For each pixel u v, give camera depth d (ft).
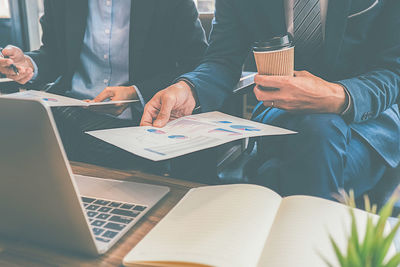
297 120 3.09
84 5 5.03
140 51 4.87
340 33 3.39
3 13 9.01
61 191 1.51
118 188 2.36
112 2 5.01
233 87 4.13
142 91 4.31
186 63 5.06
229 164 5.93
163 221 1.81
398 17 3.40
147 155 1.96
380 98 3.16
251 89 4.51
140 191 2.31
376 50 3.57
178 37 5.01
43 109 1.37
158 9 4.79
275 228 1.65
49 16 5.43
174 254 1.46
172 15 4.86
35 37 9.50
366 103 3.04
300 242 1.51
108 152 4.73
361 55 3.68
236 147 6.33
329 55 3.49
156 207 2.15
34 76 5.25
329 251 1.45
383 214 0.89
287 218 1.71
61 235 1.66
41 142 1.43
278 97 2.96
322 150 2.83
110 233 1.81
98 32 5.13
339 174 2.88
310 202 1.87
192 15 4.93
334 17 3.34
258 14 3.84
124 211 2.04
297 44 3.64
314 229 1.61
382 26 3.51
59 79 5.40
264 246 1.53
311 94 2.90
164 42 5.04
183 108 3.37
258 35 3.93
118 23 5.07
